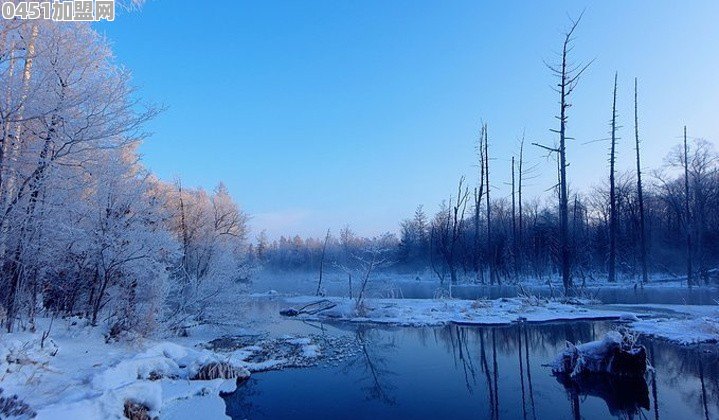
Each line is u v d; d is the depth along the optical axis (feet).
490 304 67.97
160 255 38.58
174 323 45.73
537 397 27.43
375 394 28.71
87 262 34.76
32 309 30.04
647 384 29.17
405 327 56.44
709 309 58.59
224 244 58.39
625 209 144.56
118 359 27.30
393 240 222.28
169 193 89.66
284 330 55.57
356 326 58.75
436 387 30.14
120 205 35.37
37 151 28.96
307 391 29.53
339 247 245.65
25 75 27.40
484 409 25.44
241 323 52.60
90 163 30.76
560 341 43.32
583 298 73.15
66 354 26.03
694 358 34.58
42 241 29.84
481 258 129.08
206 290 49.49
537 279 133.49
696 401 25.79
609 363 30.63
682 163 118.32
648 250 133.39
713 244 120.57
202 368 30.42
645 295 82.28
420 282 154.81
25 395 19.35
